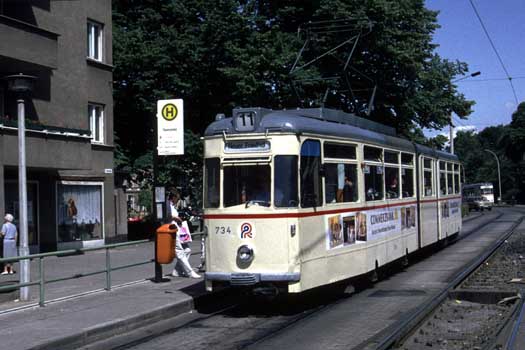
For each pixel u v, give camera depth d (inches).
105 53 1071.0
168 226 528.1
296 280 420.5
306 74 1140.5
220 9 1141.1
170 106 540.1
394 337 339.3
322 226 453.7
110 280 514.6
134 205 2042.3
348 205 494.3
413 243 676.7
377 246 551.5
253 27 1173.1
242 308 466.6
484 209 2817.4
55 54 880.3
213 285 438.3
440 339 353.1
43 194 932.0
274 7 1257.4
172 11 1186.6
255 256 423.5
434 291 513.0
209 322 416.5
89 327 366.6
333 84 1189.1
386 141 597.3
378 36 1193.4
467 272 596.7
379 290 529.3
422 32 1296.8
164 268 649.6
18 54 813.2
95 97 1047.0
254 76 1083.3
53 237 945.5
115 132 1254.3
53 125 933.2
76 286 526.3
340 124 508.4
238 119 437.4
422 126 1395.2
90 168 933.8
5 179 864.9
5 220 722.8
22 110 464.1
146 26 1208.8
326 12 1178.6
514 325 375.9
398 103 1315.2
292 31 1262.3
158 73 1155.3
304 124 444.8
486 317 416.5
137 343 359.6
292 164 428.1
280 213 421.7
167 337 373.4
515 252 799.7
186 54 1145.4
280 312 445.4
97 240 1039.0
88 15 1020.5
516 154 3651.6
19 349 317.1
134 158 1245.1
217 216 435.8
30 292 477.1
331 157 474.0
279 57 1094.4
